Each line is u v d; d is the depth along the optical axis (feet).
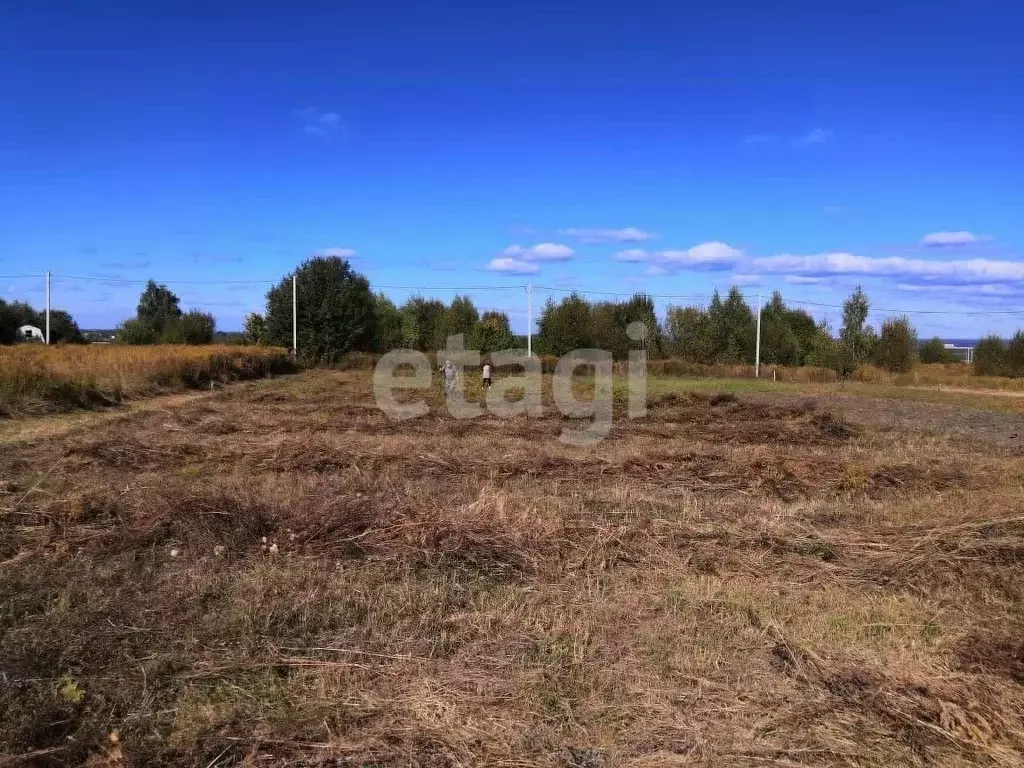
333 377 106.93
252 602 15.21
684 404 65.00
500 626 14.58
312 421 48.44
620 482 29.89
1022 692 12.28
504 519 20.45
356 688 12.09
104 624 14.15
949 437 45.83
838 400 76.89
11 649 12.89
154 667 12.53
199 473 29.96
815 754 10.52
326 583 16.52
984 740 10.83
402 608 15.19
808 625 14.82
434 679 12.39
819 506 25.44
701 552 19.27
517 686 12.19
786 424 50.26
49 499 23.20
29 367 53.93
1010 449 40.91
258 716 11.16
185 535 19.52
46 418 46.65
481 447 38.01
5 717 10.86
